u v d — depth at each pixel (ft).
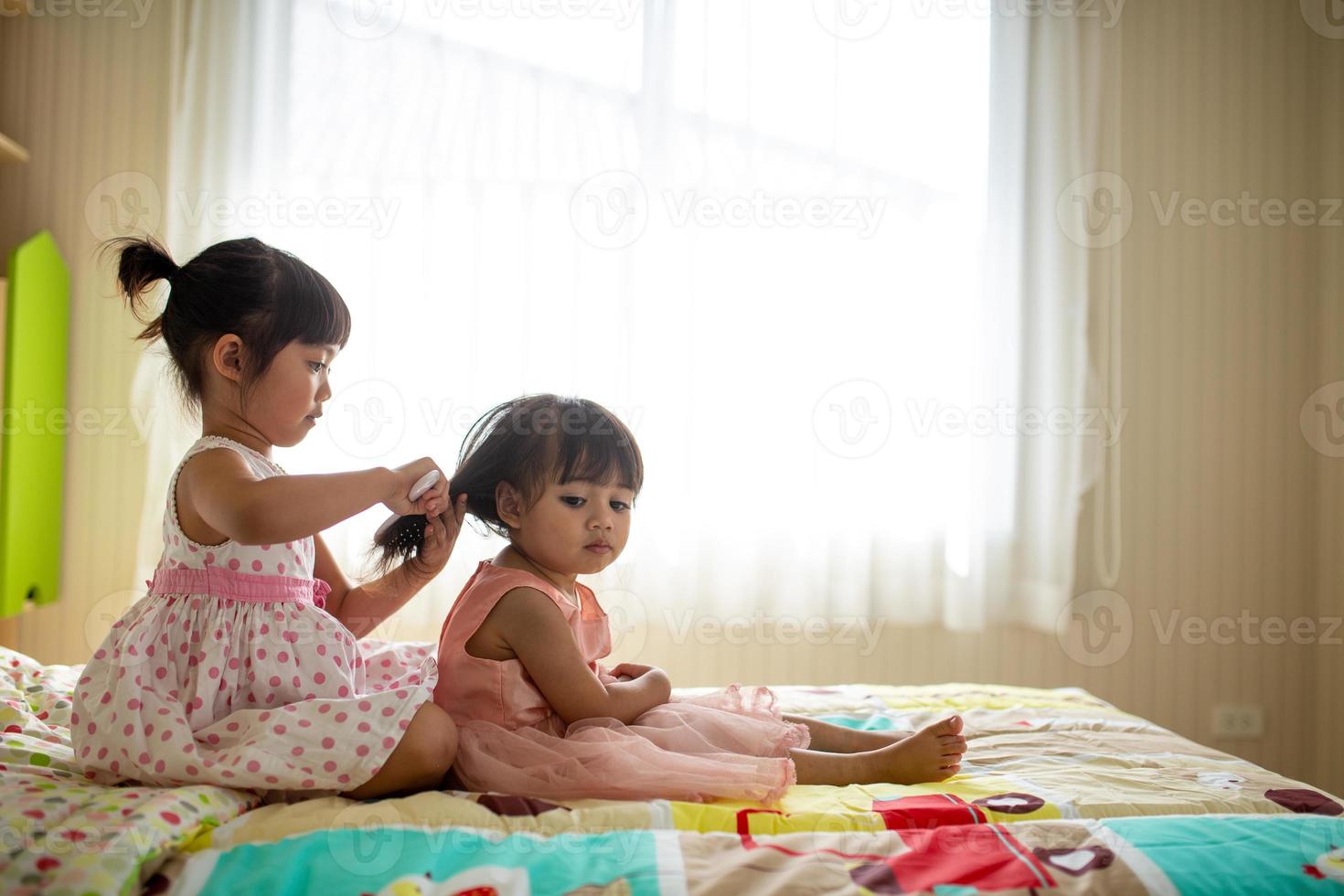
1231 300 7.89
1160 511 7.82
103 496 7.13
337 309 3.66
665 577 7.29
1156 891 2.61
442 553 4.09
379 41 7.20
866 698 4.86
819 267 7.46
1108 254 7.61
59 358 6.96
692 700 3.89
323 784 3.02
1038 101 7.64
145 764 2.98
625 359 7.25
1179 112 7.89
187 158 7.04
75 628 7.10
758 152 7.47
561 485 3.83
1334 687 7.67
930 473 7.52
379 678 4.00
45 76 7.18
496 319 7.22
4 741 3.30
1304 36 7.93
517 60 7.29
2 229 7.12
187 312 3.51
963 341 7.54
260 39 7.13
